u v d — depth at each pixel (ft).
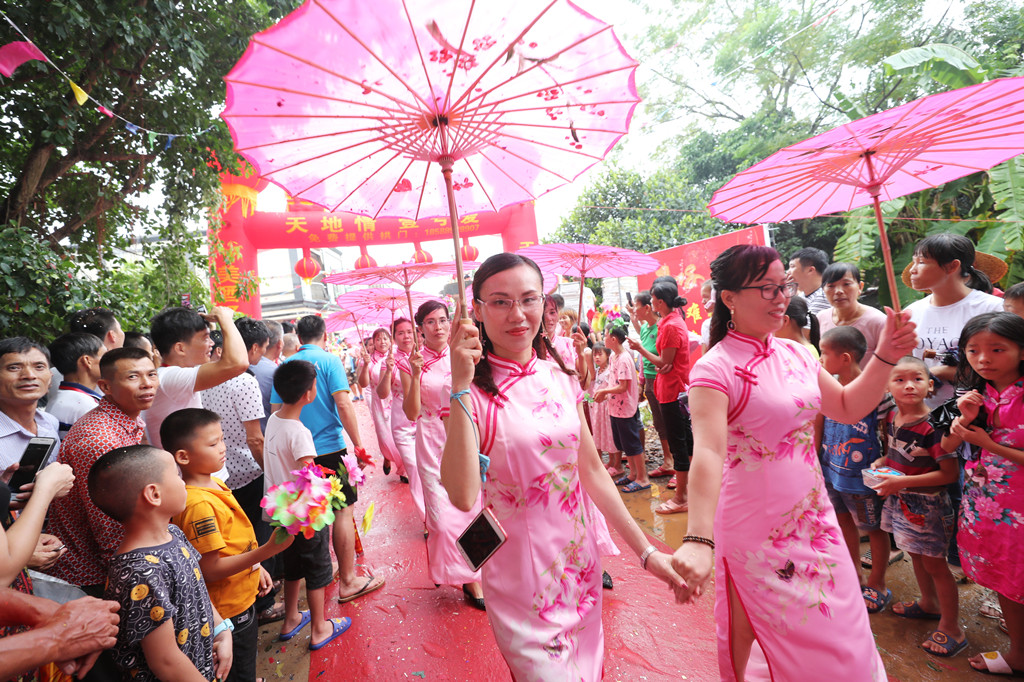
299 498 6.82
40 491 5.50
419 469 12.00
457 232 5.86
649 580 11.59
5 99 15.89
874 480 8.71
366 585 12.19
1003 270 13.76
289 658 9.95
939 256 10.69
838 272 11.93
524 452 5.51
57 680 5.62
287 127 5.89
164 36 17.04
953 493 10.34
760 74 49.57
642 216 46.24
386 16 4.99
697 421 6.19
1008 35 34.01
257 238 32.86
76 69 17.83
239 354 8.55
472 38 5.23
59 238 19.85
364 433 33.71
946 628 8.73
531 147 6.93
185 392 8.85
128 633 5.31
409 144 6.18
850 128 5.93
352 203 7.52
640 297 17.04
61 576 6.84
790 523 6.15
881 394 6.35
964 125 5.81
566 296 43.27
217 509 7.29
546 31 5.32
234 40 21.45
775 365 6.33
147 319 18.99
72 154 18.69
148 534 5.74
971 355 8.14
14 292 13.91
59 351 9.61
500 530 5.29
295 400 10.06
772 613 6.08
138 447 5.77
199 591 6.05
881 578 10.00
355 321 23.66
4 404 8.06
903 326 6.16
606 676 8.64
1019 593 7.61
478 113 5.90
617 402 17.29
